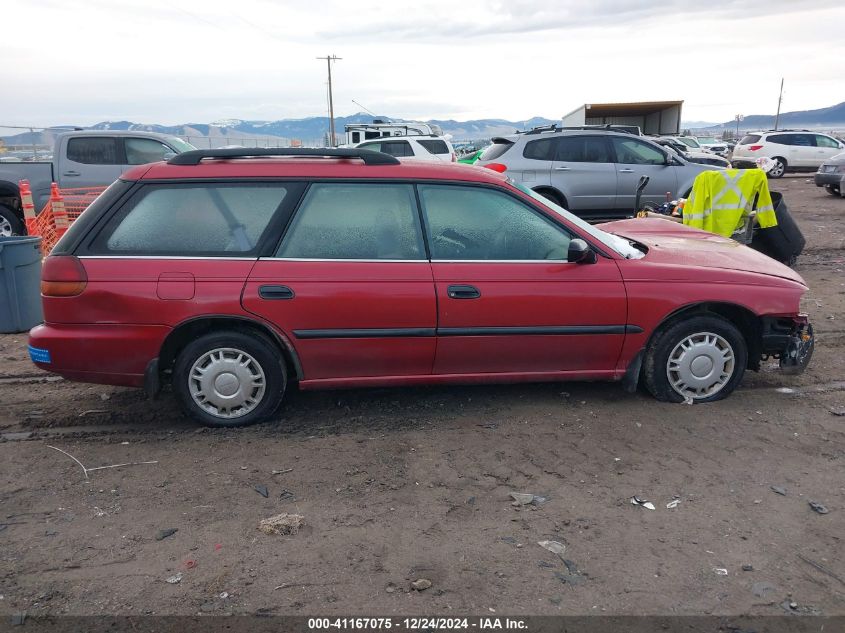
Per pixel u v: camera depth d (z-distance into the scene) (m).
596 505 3.48
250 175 4.31
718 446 4.11
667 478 3.74
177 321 4.15
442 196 4.43
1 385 5.39
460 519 3.37
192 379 4.34
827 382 5.18
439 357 4.39
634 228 6.05
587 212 11.48
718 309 4.75
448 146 21.06
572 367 4.55
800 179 25.36
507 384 5.18
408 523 3.33
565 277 4.40
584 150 11.33
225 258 4.21
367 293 4.23
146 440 4.30
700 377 4.68
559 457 3.99
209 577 2.93
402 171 4.43
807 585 2.87
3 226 10.95
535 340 4.41
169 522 3.36
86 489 3.69
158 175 4.28
